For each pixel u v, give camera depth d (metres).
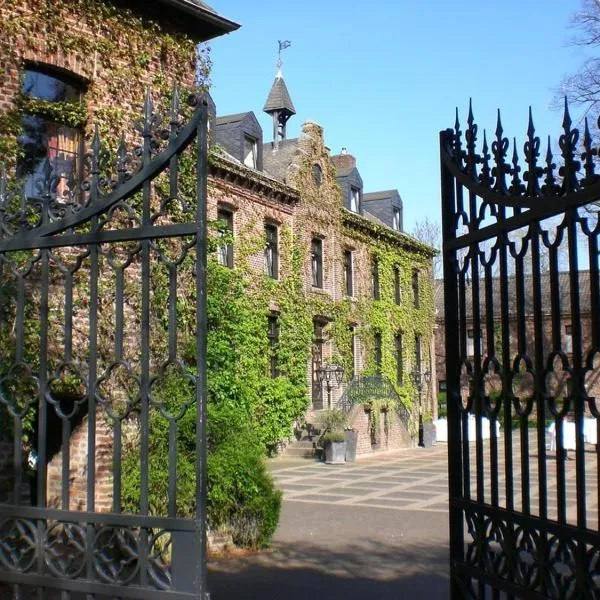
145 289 4.47
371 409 28.53
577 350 3.42
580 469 3.37
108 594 4.31
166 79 11.24
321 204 28.14
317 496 16.56
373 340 31.47
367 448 27.41
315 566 9.70
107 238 4.58
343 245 29.77
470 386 4.35
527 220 3.79
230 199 23.23
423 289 36.44
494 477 4.07
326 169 28.73
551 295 3.61
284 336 25.39
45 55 9.88
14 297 6.98
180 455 9.63
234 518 10.45
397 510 14.52
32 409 8.26
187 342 10.37
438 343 45.06
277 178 26.88
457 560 4.36
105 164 4.79
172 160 4.52
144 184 4.56
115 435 4.45
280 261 25.64
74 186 4.93
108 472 9.52
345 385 28.77
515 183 3.93
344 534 12.02
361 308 30.64
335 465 23.34
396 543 11.29
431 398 36.25
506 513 3.88
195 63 11.77
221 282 12.55
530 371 3.75
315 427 25.66
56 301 8.73
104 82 10.49
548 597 3.52
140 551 4.27
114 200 4.64
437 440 34.81
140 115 10.79
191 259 10.44
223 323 12.30
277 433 24.52
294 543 11.21
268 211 25.12
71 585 4.41
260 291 24.28
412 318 34.97
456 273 4.57
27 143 9.89
